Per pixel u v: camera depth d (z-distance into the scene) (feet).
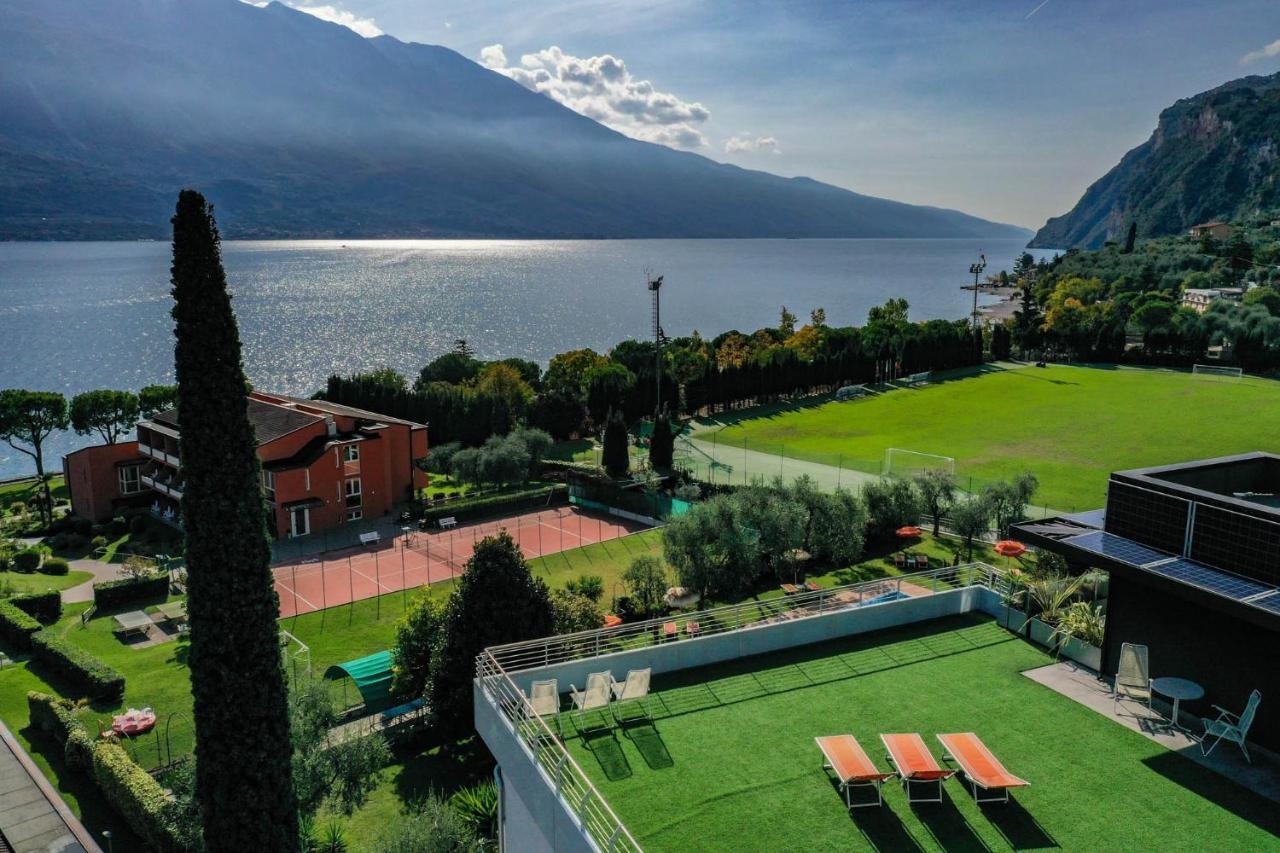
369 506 191.62
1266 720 41.98
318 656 115.03
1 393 209.46
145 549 169.99
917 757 40.09
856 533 130.72
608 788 39.99
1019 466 205.98
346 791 73.61
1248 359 326.65
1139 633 48.73
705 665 53.72
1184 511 46.93
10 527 184.44
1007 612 59.06
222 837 50.55
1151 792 39.32
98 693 100.73
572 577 143.64
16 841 75.05
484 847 64.28
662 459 208.44
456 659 83.10
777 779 40.60
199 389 46.62
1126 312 425.69
